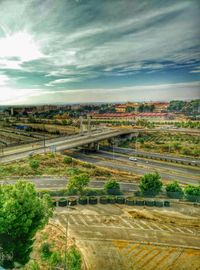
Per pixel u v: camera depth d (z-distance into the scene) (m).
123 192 71.00
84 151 148.12
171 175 98.69
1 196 32.41
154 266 38.16
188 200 65.31
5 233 30.70
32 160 91.69
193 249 42.69
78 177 64.62
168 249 42.59
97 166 103.25
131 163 118.62
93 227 48.97
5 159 97.50
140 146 162.50
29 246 32.50
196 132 184.12
